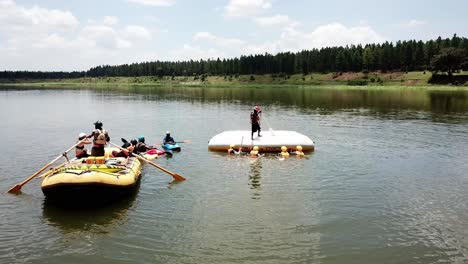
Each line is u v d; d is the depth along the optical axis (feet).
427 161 60.90
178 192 46.47
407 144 74.13
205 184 49.57
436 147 71.20
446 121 107.55
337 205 42.19
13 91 345.92
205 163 60.13
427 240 34.06
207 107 158.20
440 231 35.81
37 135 87.15
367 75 455.22
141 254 31.81
